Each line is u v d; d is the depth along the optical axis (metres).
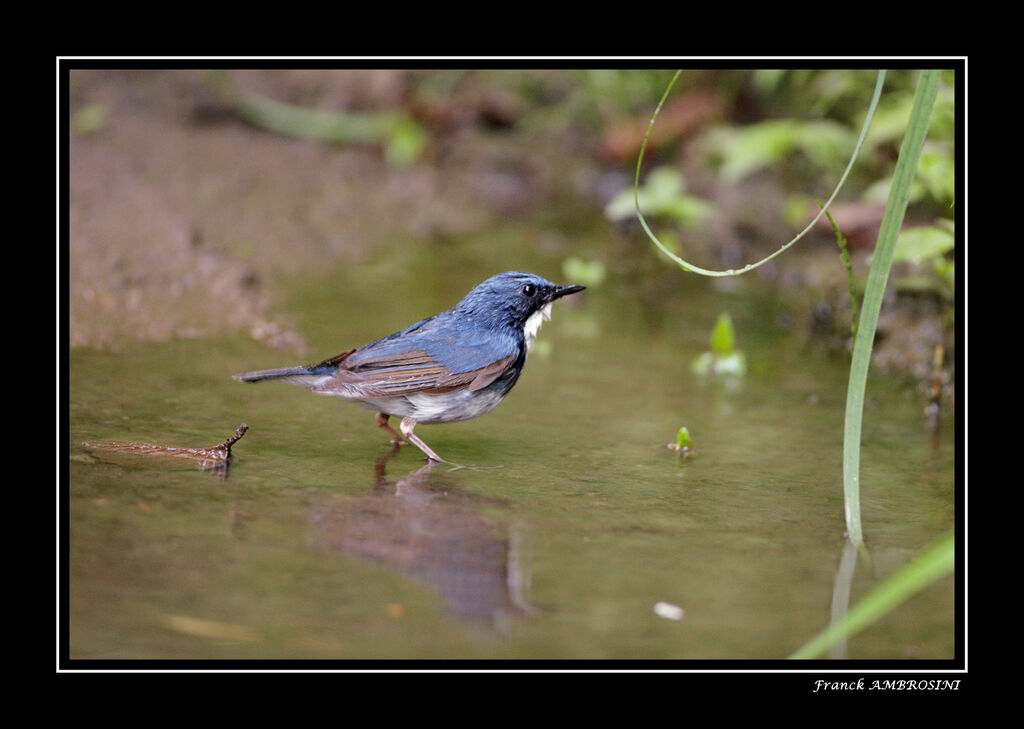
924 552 8.06
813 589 7.32
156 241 15.65
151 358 12.37
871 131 17.59
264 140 20.31
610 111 22.05
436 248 17.92
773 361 13.85
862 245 16.91
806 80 19.97
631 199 18.31
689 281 17.48
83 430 10.03
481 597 6.98
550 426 11.19
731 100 21.23
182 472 9.15
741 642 6.51
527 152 21.94
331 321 14.06
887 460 10.38
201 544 7.61
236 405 11.16
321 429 10.73
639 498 9.11
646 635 6.57
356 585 7.09
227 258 15.76
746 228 19.09
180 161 18.58
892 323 14.57
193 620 6.51
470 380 10.19
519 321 10.70
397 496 8.88
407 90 21.94
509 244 18.47
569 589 7.19
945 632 6.84
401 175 20.52
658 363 13.60
